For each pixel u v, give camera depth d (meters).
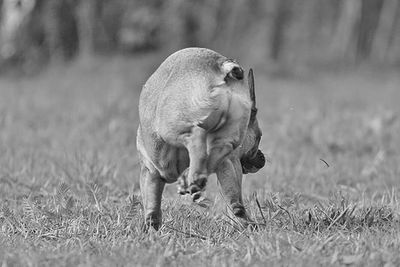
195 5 67.50
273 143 31.39
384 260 13.09
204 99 13.70
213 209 17.94
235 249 14.04
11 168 23.73
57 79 60.06
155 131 14.53
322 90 55.78
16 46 68.25
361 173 24.52
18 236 15.53
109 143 30.59
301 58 71.94
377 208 17.33
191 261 13.30
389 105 46.34
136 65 62.06
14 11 68.69
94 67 62.22
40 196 20.11
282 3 68.75
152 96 14.64
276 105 46.25
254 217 16.42
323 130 32.41
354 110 43.44
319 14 75.31
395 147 30.09
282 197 19.38
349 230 15.49
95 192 18.64
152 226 15.45
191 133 13.85
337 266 12.91
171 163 14.71
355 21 74.31
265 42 68.50
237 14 68.69
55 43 67.50
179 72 14.15
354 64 72.94
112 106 40.59
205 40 68.19
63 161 24.70
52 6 67.25
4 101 46.28
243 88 14.02
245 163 16.19
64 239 15.27
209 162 13.98
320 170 24.45
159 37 67.44
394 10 77.69
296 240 14.34
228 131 13.93
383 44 77.88
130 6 67.62
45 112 41.44
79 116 39.03
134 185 21.42
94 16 66.50
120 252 13.63
